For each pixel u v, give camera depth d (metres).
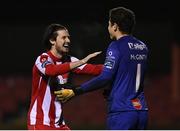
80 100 54.56
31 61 55.69
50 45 15.16
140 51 14.15
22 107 54.22
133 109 13.66
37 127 14.66
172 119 54.47
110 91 13.90
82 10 53.12
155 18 55.47
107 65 13.55
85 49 52.53
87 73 15.46
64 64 14.16
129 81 13.78
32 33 55.53
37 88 14.91
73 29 53.19
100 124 52.72
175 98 55.62
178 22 55.62
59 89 14.87
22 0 55.12
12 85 55.16
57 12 54.62
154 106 55.41
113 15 14.13
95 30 51.62
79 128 50.31
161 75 56.19
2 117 53.12
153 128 48.81
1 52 55.56
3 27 55.50
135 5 53.78
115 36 14.26
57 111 14.96
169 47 55.91
